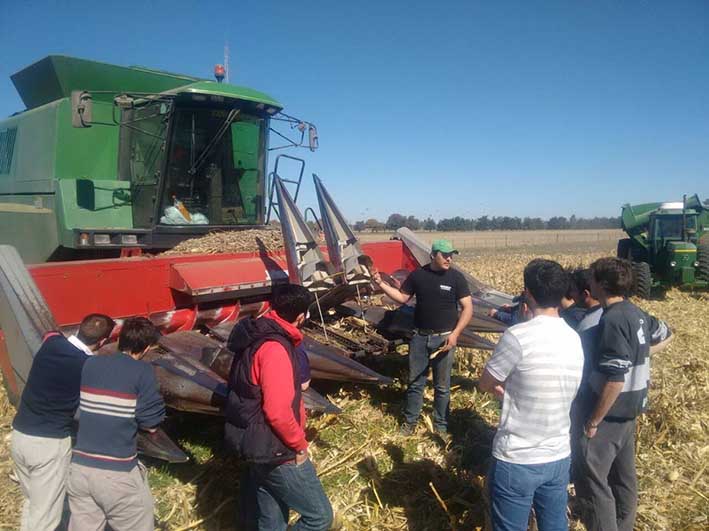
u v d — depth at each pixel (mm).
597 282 3295
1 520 3811
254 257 5867
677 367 7227
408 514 4000
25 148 7691
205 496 4137
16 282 4156
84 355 3281
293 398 2887
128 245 6496
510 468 2801
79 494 2988
